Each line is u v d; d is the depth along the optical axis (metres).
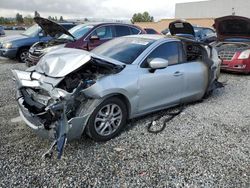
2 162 3.26
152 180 3.03
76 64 3.56
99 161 3.36
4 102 5.43
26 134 3.99
